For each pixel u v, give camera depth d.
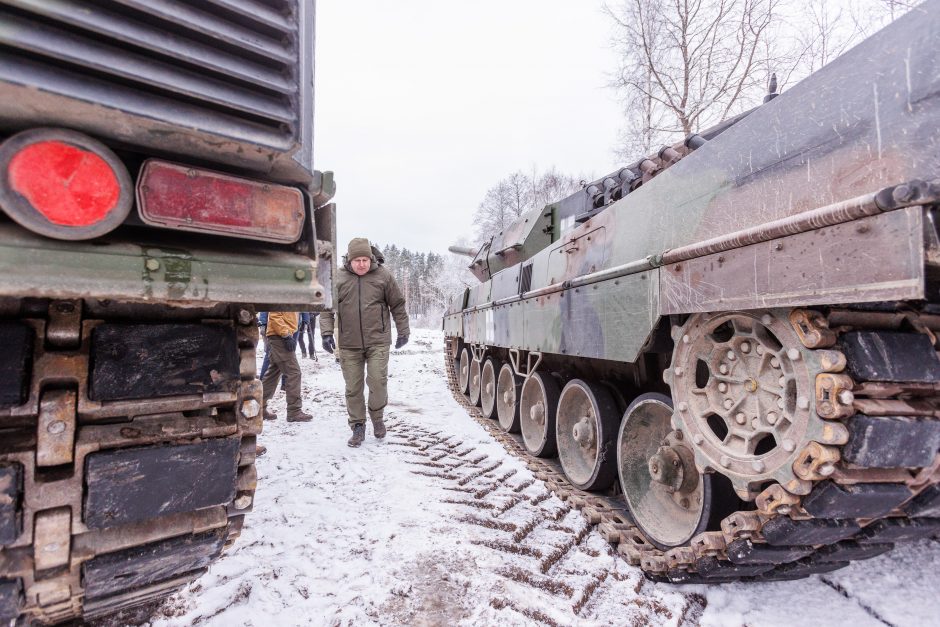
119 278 1.08
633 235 2.77
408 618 2.12
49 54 0.94
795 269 1.68
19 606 1.21
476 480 3.93
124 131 1.11
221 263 1.23
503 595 2.29
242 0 1.17
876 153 1.50
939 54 1.38
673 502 2.79
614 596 2.33
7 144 0.93
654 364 3.18
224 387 1.34
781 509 1.77
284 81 1.26
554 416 4.42
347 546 2.74
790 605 2.21
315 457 4.49
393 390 9.32
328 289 1.62
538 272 4.34
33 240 0.99
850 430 1.58
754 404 2.00
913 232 1.31
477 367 7.25
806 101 1.79
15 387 1.09
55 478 1.17
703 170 2.28
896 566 2.48
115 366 1.19
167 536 1.36
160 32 1.07
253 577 2.39
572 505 3.42
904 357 1.62
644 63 13.51
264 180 1.41
